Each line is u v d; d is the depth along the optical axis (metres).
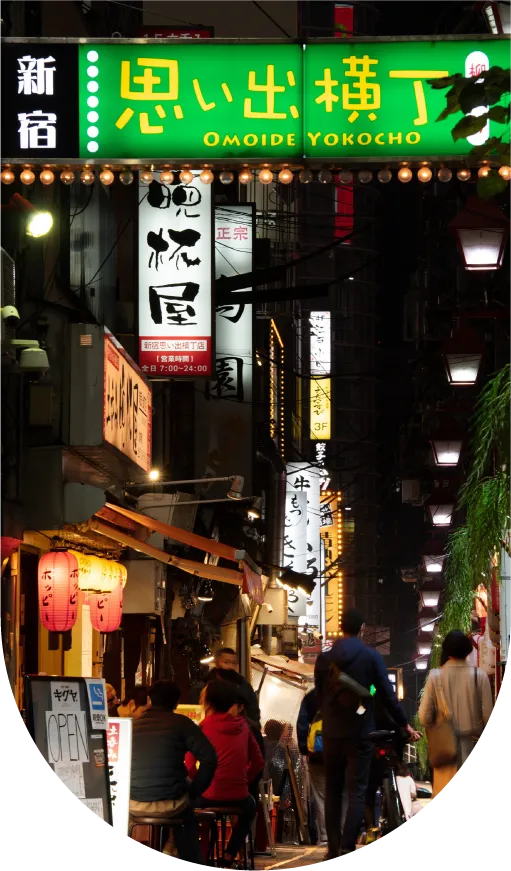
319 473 43.53
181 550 19.59
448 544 17.03
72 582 12.04
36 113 9.35
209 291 17.95
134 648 19.30
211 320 17.88
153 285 17.94
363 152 9.30
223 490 22.75
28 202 11.67
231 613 22.80
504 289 19.44
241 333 23.28
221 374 23.19
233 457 22.88
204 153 9.35
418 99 9.30
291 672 19.27
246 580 16.03
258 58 9.39
